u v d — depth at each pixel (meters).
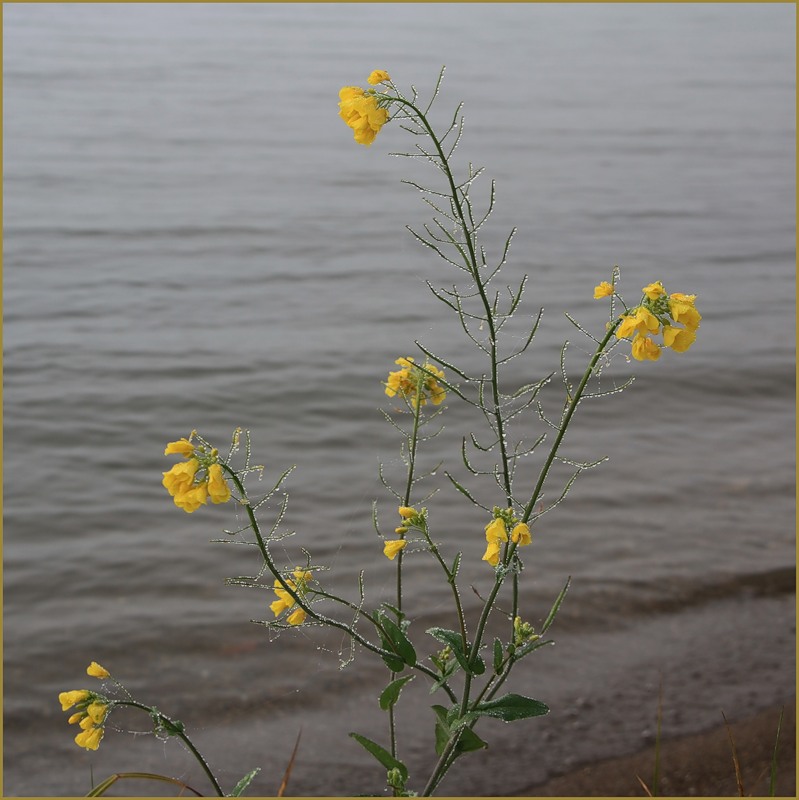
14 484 7.50
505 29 39.91
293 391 9.02
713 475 7.96
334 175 17.52
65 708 2.69
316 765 4.92
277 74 27.11
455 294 2.74
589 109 24.19
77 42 32.09
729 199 16.70
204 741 5.11
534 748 5.03
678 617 6.15
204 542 6.80
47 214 14.55
